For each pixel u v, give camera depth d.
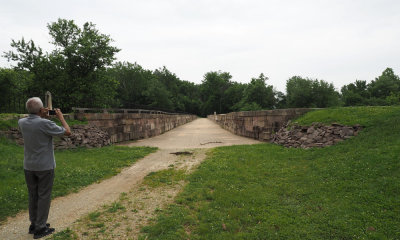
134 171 7.22
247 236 3.48
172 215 4.10
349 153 6.73
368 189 4.72
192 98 110.75
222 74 93.38
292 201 4.73
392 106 9.12
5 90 16.80
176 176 6.51
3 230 3.58
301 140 9.41
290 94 58.72
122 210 4.37
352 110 9.62
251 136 15.20
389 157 5.55
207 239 3.37
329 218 3.97
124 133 14.36
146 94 57.44
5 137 8.45
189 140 14.70
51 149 3.50
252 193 5.11
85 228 3.65
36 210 3.46
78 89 17.77
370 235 3.40
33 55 17.22
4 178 5.55
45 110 3.61
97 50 18.14
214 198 4.87
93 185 5.92
